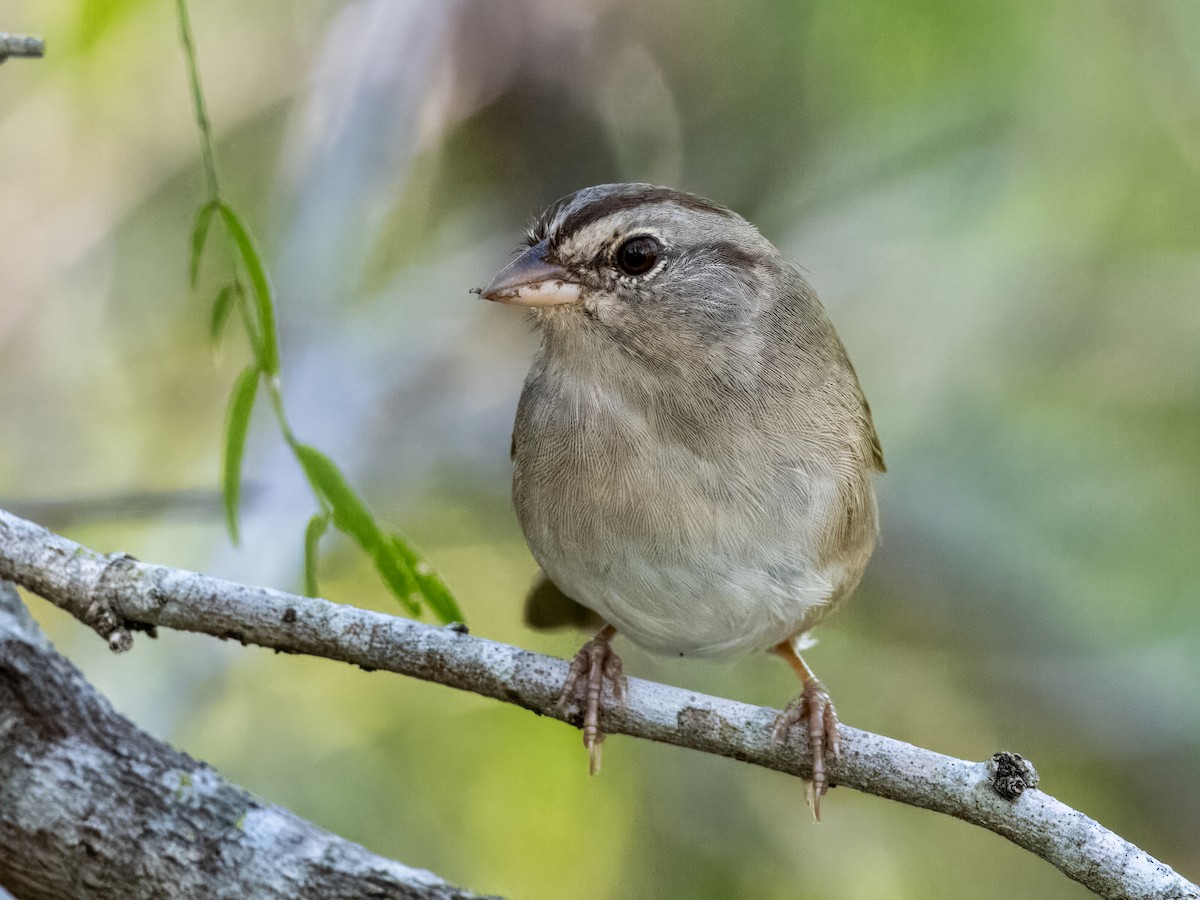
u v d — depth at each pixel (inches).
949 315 516.4
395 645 246.8
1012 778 236.7
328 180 461.4
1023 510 504.1
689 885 444.5
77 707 253.4
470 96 511.2
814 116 531.5
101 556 243.8
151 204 476.7
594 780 451.5
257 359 262.1
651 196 295.4
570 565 292.8
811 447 289.4
